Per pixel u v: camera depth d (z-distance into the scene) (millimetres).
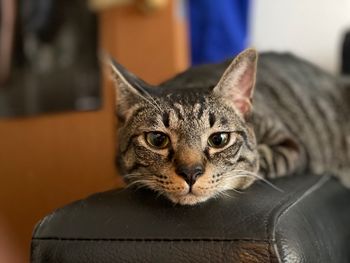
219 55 562
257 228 189
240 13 570
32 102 602
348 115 426
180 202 239
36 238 209
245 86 297
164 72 532
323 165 396
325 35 621
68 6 613
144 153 272
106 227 204
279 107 386
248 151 290
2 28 626
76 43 600
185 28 554
